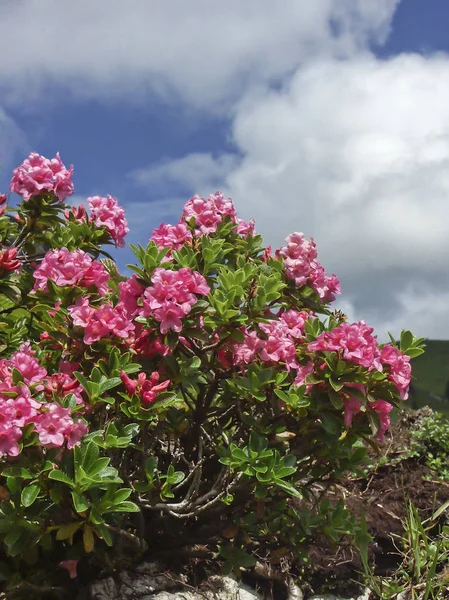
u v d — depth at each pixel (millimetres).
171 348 855
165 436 1023
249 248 1102
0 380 802
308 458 958
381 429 915
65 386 821
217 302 879
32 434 778
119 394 853
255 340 915
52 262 925
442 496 1182
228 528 926
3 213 1152
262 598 969
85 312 859
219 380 956
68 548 891
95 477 784
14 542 795
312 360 893
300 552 959
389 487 1197
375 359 873
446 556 1019
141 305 879
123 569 916
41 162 1113
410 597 976
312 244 1068
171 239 1031
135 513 915
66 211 1179
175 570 943
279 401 913
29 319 1088
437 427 1314
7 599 852
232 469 876
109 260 1119
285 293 1053
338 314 989
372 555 1057
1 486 813
